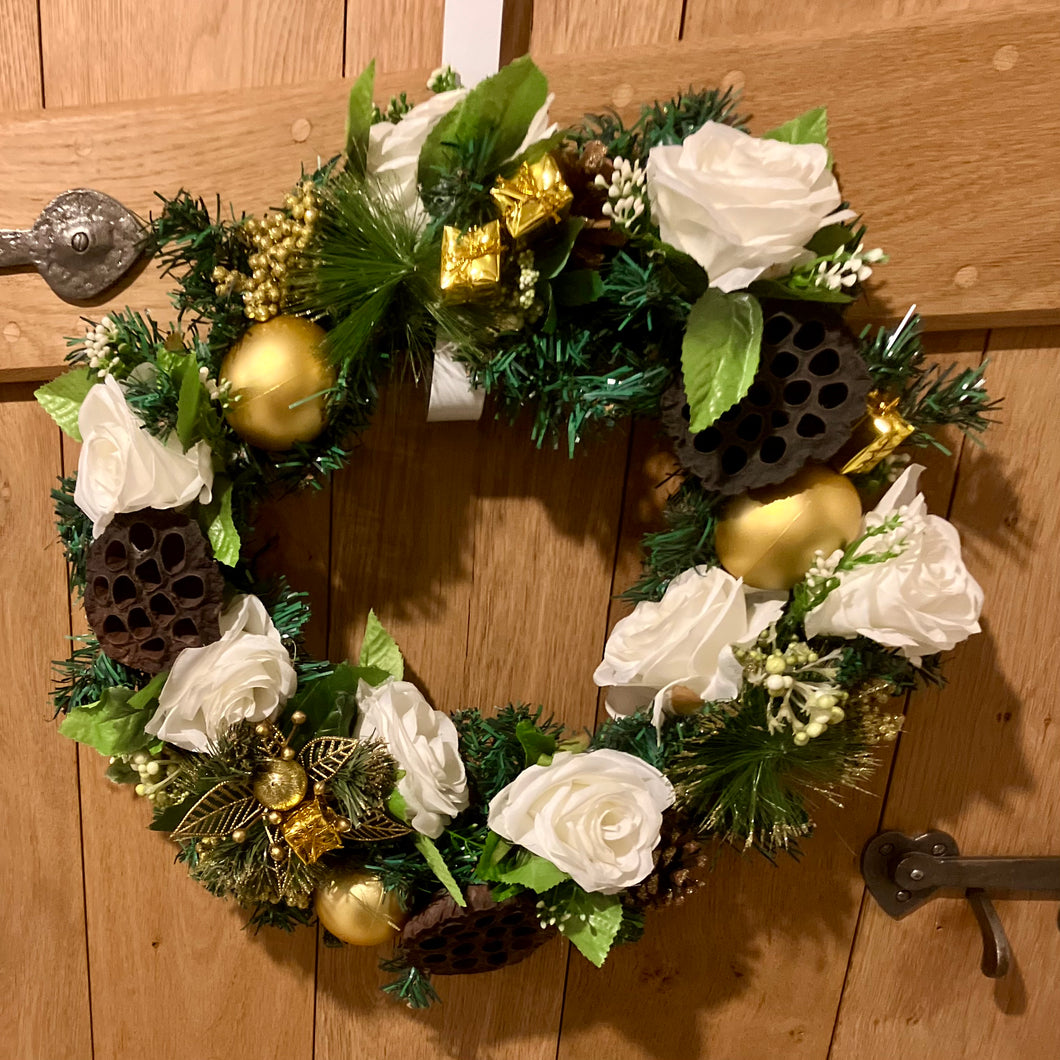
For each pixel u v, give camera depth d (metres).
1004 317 0.55
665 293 0.49
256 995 0.67
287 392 0.50
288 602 0.56
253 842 0.52
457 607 0.61
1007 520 0.59
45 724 0.64
